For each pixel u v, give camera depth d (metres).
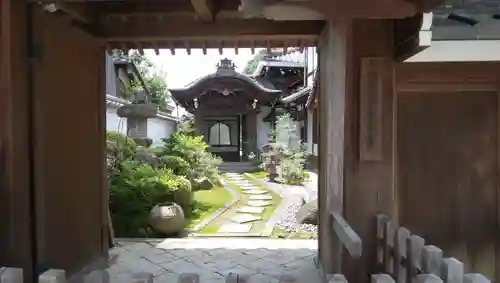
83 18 3.52
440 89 3.50
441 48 3.13
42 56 2.99
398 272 2.66
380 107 3.45
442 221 3.54
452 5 3.10
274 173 11.88
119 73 14.03
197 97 15.51
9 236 2.64
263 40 4.18
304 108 14.11
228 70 15.02
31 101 2.87
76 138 3.62
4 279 1.62
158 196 6.25
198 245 4.86
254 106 15.69
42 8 2.99
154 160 7.92
